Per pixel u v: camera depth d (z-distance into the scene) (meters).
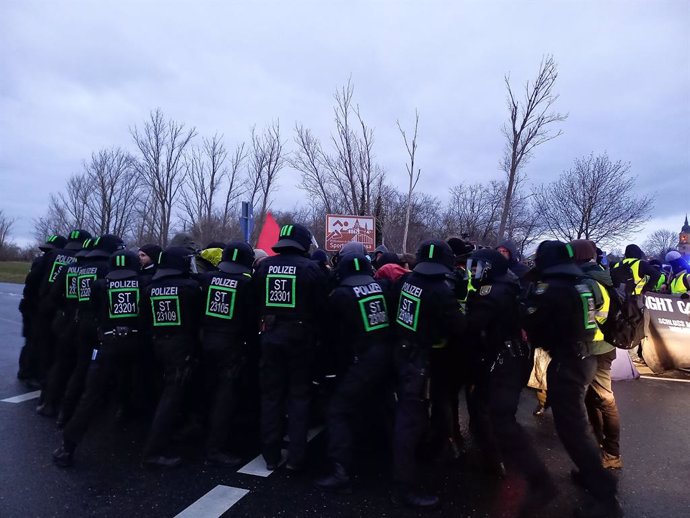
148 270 5.44
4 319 12.54
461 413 5.99
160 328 4.29
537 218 19.77
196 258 5.37
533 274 3.98
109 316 4.32
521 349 3.90
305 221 27.12
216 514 3.51
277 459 4.28
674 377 7.78
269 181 22.77
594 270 4.05
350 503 3.74
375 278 4.49
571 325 3.64
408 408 3.81
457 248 5.48
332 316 4.24
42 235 39.34
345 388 4.02
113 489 3.84
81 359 4.90
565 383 3.66
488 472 4.30
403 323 3.90
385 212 17.75
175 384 4.30
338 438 3.95
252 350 4.74
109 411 5.68
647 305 8.06
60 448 4.24
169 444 4.67
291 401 4.28
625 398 6.58
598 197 16.84
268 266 4.28
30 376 6.51
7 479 3.94
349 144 15.11
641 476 4.29
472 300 3.95
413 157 14.10
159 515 3.47
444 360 4.42
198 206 24.55
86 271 4.98
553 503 3.80
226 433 4.36
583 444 3.59
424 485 4.09
